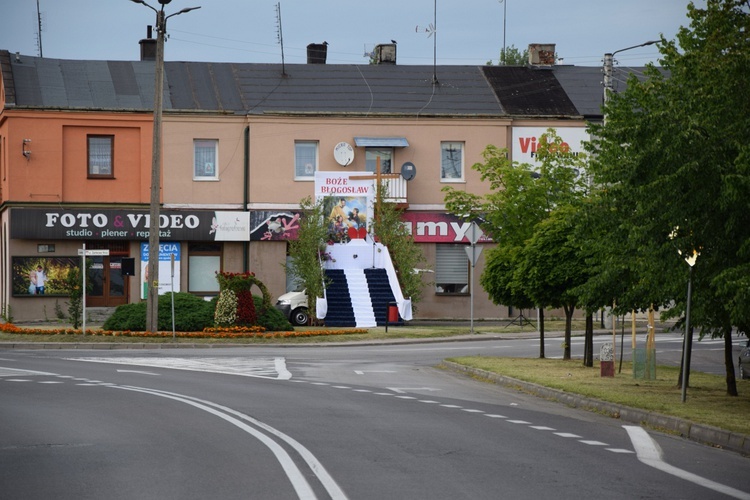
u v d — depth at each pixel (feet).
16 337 149.69
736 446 56.85
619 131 68.64
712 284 62.90
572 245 107.34
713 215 66.08
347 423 63.62
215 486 41.88
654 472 47.01
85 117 201.26
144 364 113.09
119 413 67.97
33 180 199.00
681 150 64.44
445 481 43.47
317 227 196.75
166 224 203.10
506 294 129.29
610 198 73.41
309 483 42.52
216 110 207.00
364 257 204.54
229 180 207.31
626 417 70.38
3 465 47.29
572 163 134.72
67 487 41.78
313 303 191.11
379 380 98.37
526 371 102.68
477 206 149.07
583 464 48.91
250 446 53.21
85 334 152.05
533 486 42.63
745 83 66.33
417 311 207.00
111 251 202.49
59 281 198.90
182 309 162.61
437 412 71.00
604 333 178.70
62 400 75.97
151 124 204.03
